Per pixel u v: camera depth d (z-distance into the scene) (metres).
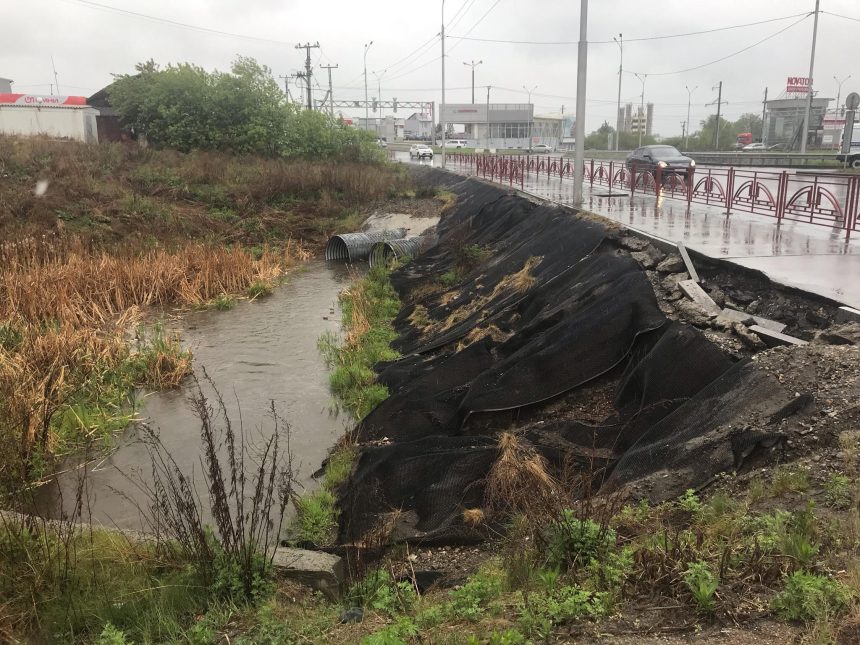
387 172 32.75
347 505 6.50
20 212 19.39
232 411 9.48
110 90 34.44
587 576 4.05
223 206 24.41
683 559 3.86
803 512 4.25
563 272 10.89
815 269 9.24
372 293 15.67
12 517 5.17
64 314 12.72
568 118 121.50
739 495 4.91
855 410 5.30
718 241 11.50
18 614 4.18
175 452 8.22
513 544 4.87
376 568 5.30
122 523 6.64
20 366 9.28
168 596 4.36
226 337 12.97
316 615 4.25
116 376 10.13
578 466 6.32
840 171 29.78
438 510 6.11
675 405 6.37
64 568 4.57
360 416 9.10
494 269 14.06
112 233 19.62
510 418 7.81
